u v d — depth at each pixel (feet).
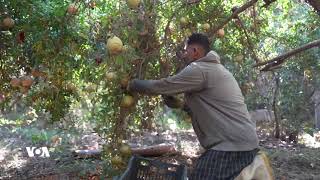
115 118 13.84
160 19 14.58
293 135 30.48
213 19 16.84
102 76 13.70
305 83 28.63
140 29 13.09
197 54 11.63
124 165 13.88
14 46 15.47
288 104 29.55
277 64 18.63
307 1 16.99
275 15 24.82
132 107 13.83
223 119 10.98
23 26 14.78
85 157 23.25
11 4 14.67
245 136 10.92
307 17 24.41
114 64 12.70
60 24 14.25
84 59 14.74
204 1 16.51
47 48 14.30
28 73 15.94
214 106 11.06
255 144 11.07
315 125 32.22
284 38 23.62
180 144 27.12
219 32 17.16
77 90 16.03
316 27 24.38
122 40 12.78
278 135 30.86
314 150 26.86
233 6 18.74
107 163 14.35
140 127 15.48
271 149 26.96
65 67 14.88
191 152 25.53
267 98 29.37
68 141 27.45
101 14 13.89
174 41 15.25
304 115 31.45
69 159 23.16
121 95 13.30
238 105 11.14
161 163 12.46
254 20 19.67
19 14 14.99
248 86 24.34
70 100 16.20
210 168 10.91
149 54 13.62
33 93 15.30
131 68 13.14
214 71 11.11
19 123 33.06
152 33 13.58
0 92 16.37
